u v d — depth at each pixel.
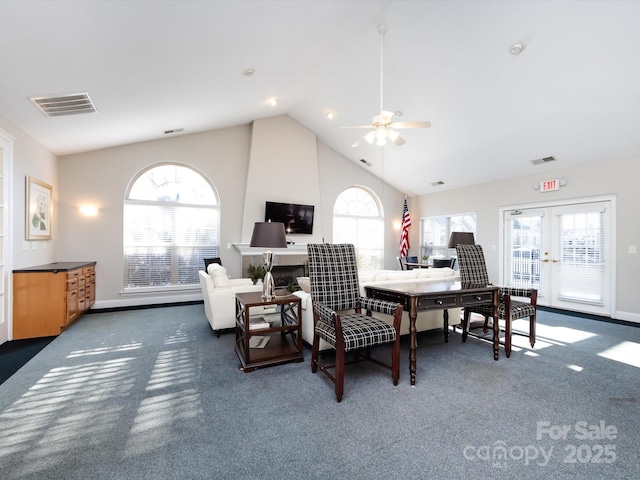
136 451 1.59
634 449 1.63
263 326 2.81
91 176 4.96
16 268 3.50
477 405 2.06
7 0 1.81
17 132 3.51
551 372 2.60
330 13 3.16
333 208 7.28
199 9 2.39
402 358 2.95
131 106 3.77
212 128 5.76
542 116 4.21
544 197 5.38
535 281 5.51
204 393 2.21
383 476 1.43
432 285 3.01
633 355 3.02
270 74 4.16
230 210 6.00
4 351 3.05
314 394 2.20
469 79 4.06
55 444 1.64
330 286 2.71
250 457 1.55
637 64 3.12
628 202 4.41
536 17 3.05
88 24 2.18
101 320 4.33
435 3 3.30
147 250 5.43
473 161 5.78
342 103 5.47
